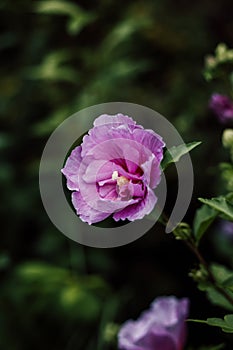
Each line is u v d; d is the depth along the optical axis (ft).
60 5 6.18
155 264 6.77
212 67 3.77
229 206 3.03
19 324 5.87
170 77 7.14
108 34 6.97
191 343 5.83
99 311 5.69
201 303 6.20
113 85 6.34
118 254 6.79
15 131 6.87
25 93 6.98
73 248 6.21
